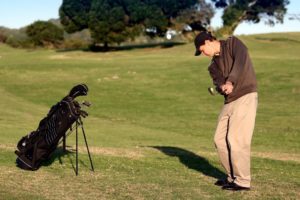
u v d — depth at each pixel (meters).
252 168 7.66
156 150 9.52
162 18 69.12
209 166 7.54
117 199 5.53
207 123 22.53
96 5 68.81
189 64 42.62
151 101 29.64
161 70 40.41
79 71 42.09
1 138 11.66
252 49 56.19
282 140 16.92
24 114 23.66
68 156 7.91
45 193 5.73
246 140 5.73
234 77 5.48
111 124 21.94
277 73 35.06
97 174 6.75
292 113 24.53
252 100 5.69
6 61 51.88
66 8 71.81
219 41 5.85
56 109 6.64
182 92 32.19
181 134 18.58
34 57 58.62
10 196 5.54
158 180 6.45
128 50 67.31
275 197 5.64
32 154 6.86
